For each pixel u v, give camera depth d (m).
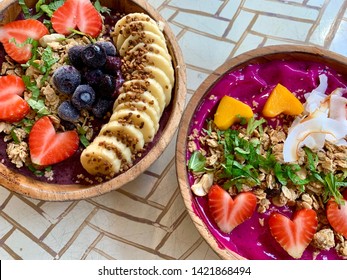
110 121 0.34
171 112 0.35
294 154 0.34
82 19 0.36
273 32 0.40
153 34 0.35
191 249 0.36
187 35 0.40
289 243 0.33
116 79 0.35
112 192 0.37
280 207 0.34
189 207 0.33
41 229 0.36
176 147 0.34
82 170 0.34
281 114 0.35
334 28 0.40
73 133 0.34
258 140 0.35
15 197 0.37
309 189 0.34
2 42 0.36
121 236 0.36
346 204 0.33
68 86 0.34
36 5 0.37
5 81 0.35
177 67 0.35
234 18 0.41
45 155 0.34
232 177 0.34
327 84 0.36
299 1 0.41
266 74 0.36
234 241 0.33
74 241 0.36
